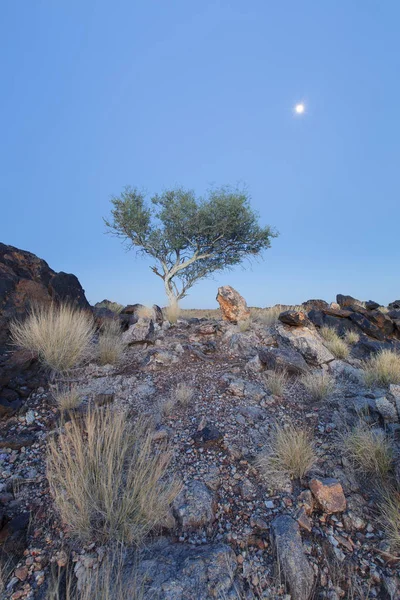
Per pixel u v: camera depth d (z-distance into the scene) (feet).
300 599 7.62
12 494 9.79
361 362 23.31
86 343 18.65
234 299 28.66
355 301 37.63
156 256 65.31
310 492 10.31
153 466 10.38
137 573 7.73
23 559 8.16
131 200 61.72
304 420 14.73
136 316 27.07
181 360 19.60
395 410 14.56
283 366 19.31
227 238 64.28
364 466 11.71
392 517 9.56
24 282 19.83
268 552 8.57
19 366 14.75
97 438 11.01
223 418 13.92
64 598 7.32
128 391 15.56
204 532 9.03
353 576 8.18
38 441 11.96
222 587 7.54
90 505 9.18
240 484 10.57
